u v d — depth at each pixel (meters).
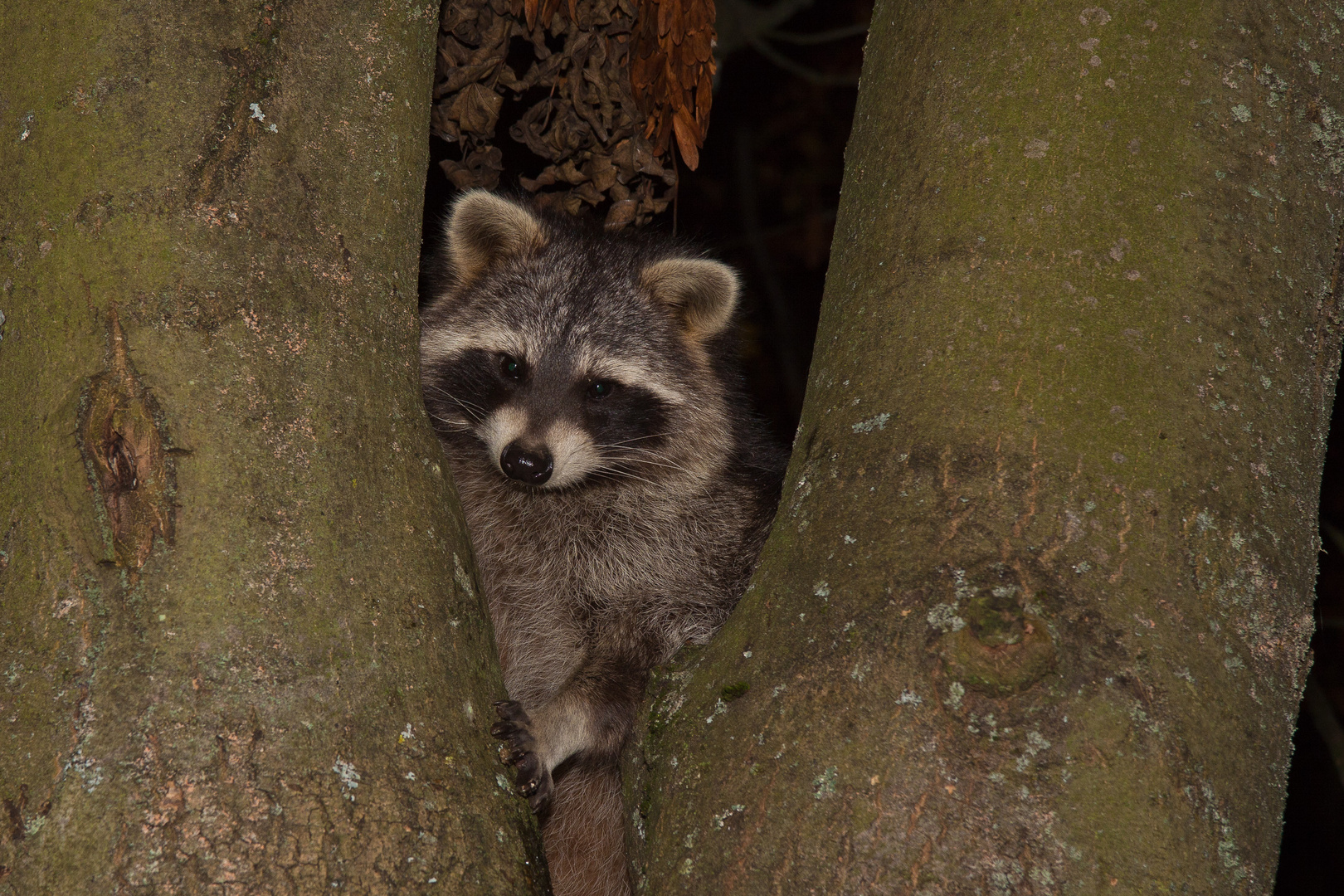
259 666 2.59
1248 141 3.03
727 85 12.45
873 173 3.33
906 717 2.59
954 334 2.95
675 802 2.85
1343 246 3.17
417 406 3.20
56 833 2.39
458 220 5.59
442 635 2.94
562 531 5.42
